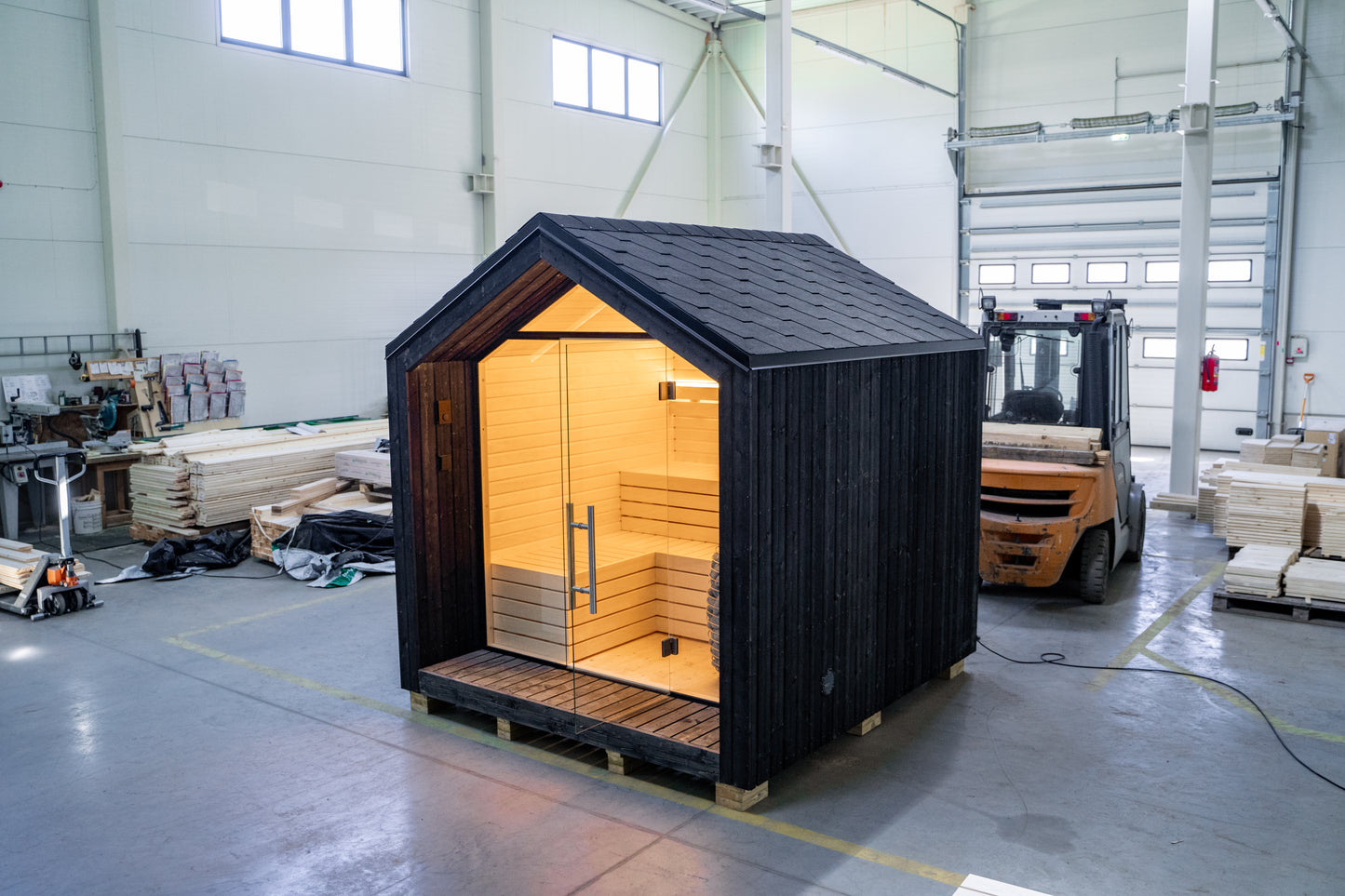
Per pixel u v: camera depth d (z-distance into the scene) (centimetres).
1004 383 977
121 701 682
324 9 1461
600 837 495
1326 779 555
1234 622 850
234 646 797
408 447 641
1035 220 1892
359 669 744
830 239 2112
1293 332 1708
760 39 2138
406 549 652
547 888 451
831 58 2066
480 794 544
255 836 500
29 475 1203
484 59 1688
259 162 1383
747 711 508
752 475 488
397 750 602
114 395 1213
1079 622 855
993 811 520
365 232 1530
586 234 558
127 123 1240
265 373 1417
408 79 1576
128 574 1005
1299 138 1664
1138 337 1834
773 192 1567
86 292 1230
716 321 503
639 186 2045
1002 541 890
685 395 687
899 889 448
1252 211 1700
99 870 471
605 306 664
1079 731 622
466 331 627
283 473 1188
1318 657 757
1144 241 1795
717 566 588
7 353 1162
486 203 1716
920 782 554
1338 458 1371
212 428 1301
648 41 2033
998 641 805
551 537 739
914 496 646
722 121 2208
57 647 796
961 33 1906
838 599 573
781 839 491
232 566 1058
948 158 1944
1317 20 1631
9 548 949
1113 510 906
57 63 1185
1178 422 1310
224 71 1335
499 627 695
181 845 492
